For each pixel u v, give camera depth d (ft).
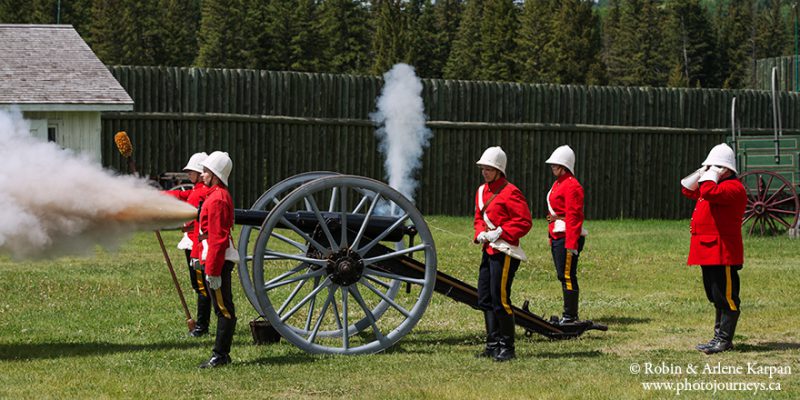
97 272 53.42
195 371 31.12
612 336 38.04
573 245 38.47
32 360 32.63
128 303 44.27
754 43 319.47
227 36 205.46
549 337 37.32
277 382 29.73
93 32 211.41
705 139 100.17
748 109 101.76
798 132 102.63
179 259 59.57
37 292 46.73
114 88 79.15
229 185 86.17
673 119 99.45
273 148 87.45
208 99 85.76
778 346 35.73
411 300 45.37
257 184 87.04
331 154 89.20
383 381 29.96
